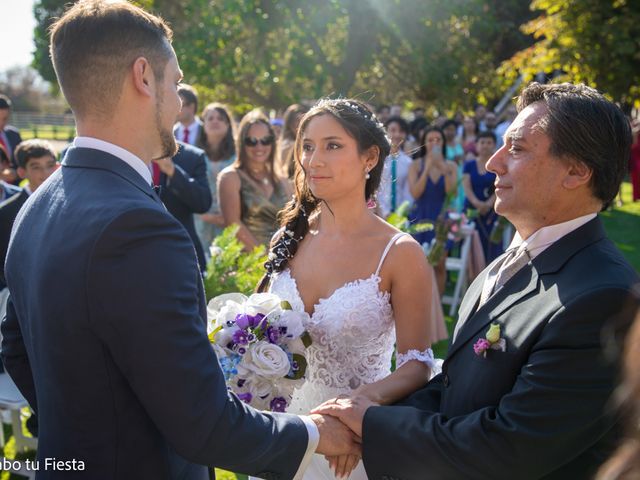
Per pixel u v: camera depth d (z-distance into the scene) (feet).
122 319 4.82
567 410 5.16
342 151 7.45
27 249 5.37
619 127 5.57
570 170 5.59
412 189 23.43
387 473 6.05
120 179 5.23
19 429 12.69
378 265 7.52
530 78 43.88
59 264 4.94
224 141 19.72
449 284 26.84
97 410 5.08
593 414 5.12
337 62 51.42
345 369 7.61
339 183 7.48
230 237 11.27
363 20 47.34
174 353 4.89
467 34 53.01
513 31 68.39
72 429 5.13
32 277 5.19
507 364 5.60
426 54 49.21
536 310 5.54
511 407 5.35
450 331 20.57
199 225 18.72
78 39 5.16
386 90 56.95
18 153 14.49
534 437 5.23
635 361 3.08
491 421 5.43
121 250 4.84
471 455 5.52
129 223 4.87
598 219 5.81
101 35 5.14
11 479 11.83
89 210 5.00
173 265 4.99
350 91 49.37
